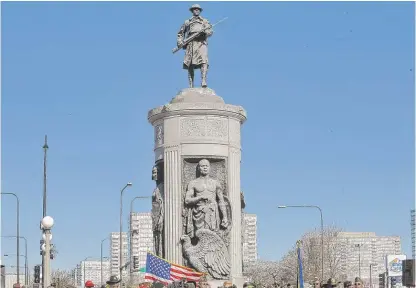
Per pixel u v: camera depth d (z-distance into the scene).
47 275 35.38
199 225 40.41
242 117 42.41
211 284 39.81
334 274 121.19
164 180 41.38
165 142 41.44
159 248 41.41
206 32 42.81
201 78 42.84
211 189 40.69
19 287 45.56
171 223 40.81
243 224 43.00
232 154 41.56
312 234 128.75
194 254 40.16
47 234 35.50
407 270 24.59
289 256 142.75
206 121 41.22
